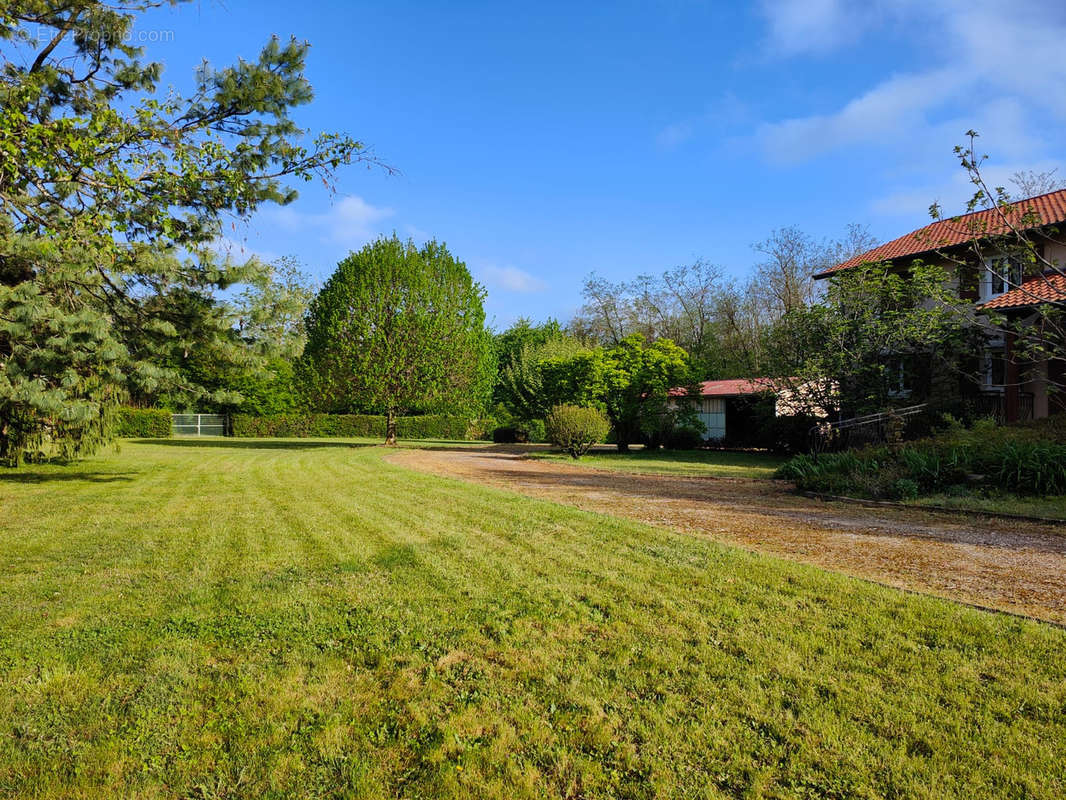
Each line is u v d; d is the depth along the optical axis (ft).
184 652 11.38
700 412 84.07
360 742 8.59
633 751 8.30
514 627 12.51
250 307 33.73
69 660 11.00
